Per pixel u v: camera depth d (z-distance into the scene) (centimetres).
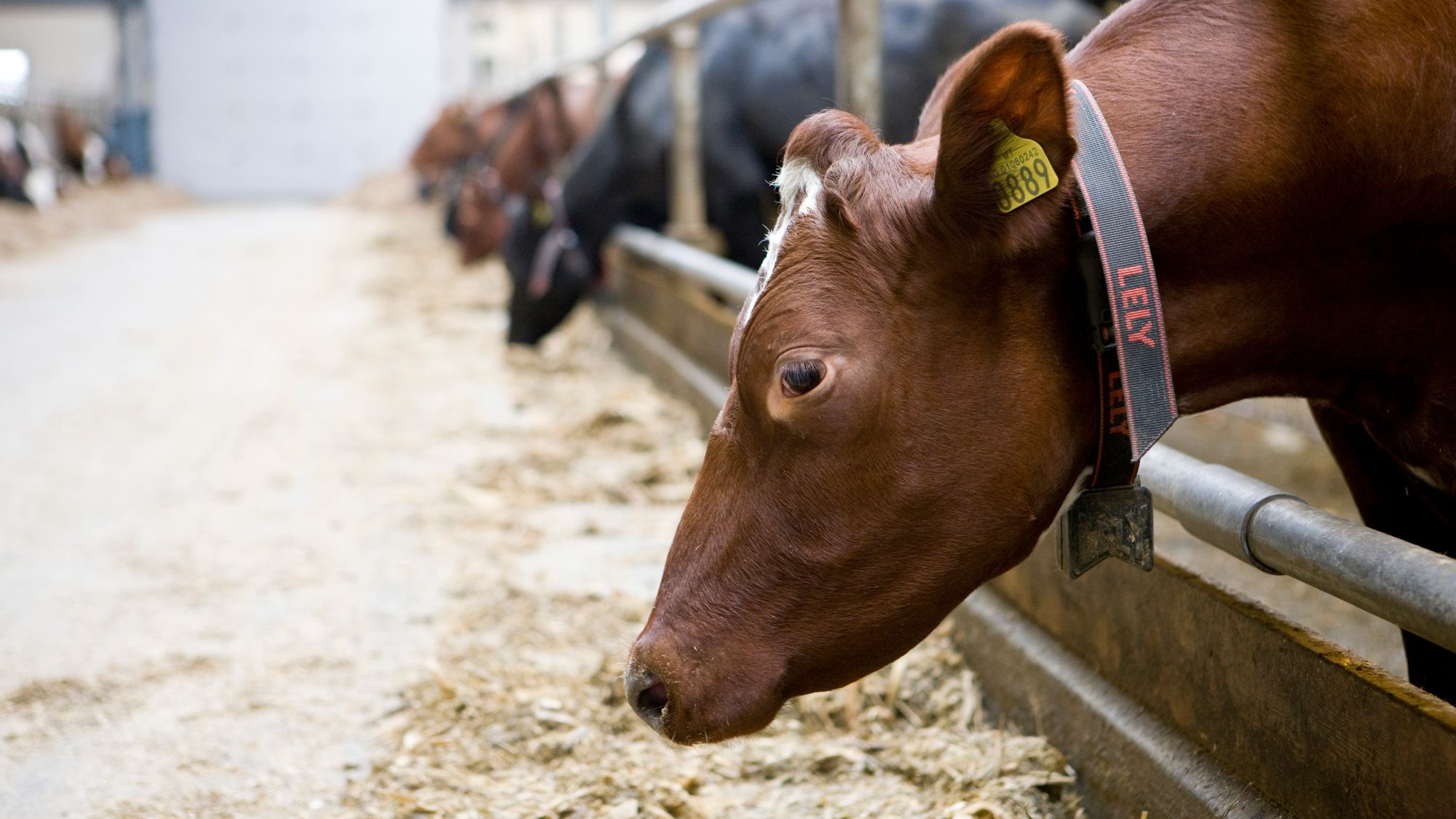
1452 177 158
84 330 793
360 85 2769
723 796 210
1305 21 158
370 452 468
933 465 145
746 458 152
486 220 977
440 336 743
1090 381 149
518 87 1397
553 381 595
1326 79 156
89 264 1220
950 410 145
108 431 512
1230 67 158
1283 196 156
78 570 343
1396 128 156
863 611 151
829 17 591
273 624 301
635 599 300
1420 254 161
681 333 548
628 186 646
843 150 149
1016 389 145
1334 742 156
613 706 242
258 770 229
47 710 256
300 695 260
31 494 420
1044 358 146
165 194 2511
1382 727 148
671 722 154
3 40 3306
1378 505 195
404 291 959
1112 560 207
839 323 144
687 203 585
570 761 224
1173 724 192
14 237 1401
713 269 458
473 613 298
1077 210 145
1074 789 205
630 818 204
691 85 574
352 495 411
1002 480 146
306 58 2753
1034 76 130
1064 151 134
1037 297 146
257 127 2770
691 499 158
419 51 2769
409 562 342
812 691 157
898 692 239
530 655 270
